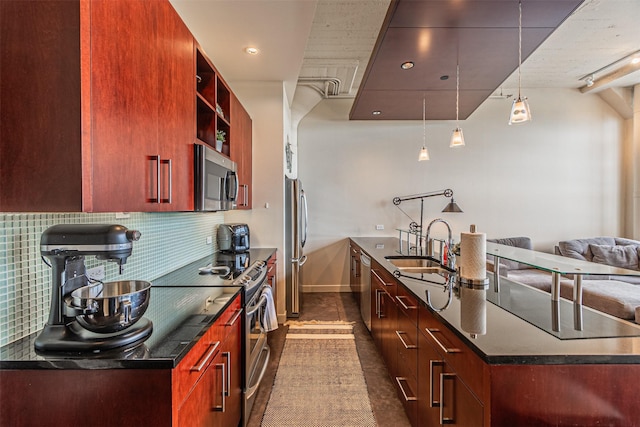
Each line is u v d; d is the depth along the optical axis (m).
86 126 0.89
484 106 4.86
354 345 2.93
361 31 3.14
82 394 0.95
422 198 4.87
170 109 1.44
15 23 0.88
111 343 1.00
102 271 1.48
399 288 1.97
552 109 4.82
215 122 2.19
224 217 3.46
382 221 4.89
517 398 0.93
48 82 0.88
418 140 4.87
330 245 4.89
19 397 0.94
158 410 0.95
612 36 3.34
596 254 4.25
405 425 1.84
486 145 4.86
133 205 1.14
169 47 1.43
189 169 1.67
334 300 4.39
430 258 2.83
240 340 1.82
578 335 1.07
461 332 1.10
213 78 2.18
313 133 4.85
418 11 2.01
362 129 4.86
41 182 0.88
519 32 2.26
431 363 1.39
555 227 4.85
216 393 1.38
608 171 4.82
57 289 1.05
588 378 0.93
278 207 3.52
